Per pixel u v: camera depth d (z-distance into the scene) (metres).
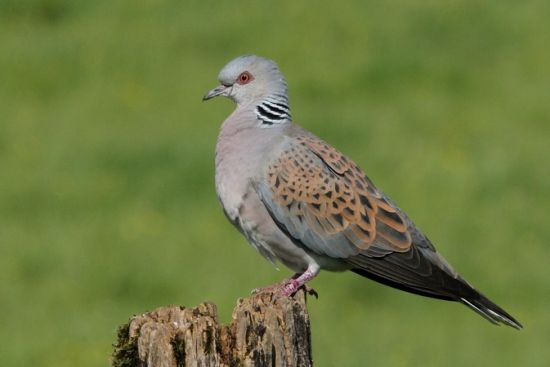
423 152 18.30
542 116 19.92
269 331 6.01
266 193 8.04
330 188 8.06
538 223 16.12
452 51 22.17
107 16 24.05
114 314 13.88
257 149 8.16
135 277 14.55
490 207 16.45
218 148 8.34
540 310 14.18
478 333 13.56
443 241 15.55
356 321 13.89
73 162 17.95
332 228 8.03
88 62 22.03
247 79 8.46
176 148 18.19
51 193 16.98
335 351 13.16
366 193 8.14
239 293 14.05
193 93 20.77
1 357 12.92
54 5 24.59
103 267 14.84
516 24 23.12
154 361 5.91
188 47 22.55
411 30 22.81
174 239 15.55
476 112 20.05
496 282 14.72
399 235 8.04
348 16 23.28
